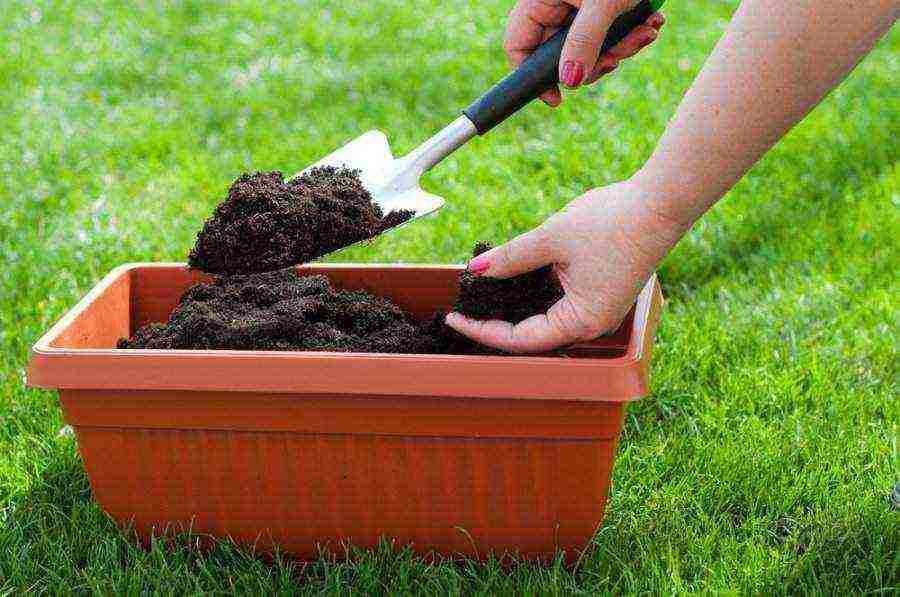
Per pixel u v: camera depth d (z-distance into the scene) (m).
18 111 4.95
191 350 2.02
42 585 2.10
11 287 3.34
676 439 2.52
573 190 4.10
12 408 2.70
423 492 2.05
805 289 3.27
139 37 6.09
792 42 1.58
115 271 2.51
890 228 3.66
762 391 2.71
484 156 4.38
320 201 2.25
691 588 2.03
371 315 2.33
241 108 5.06
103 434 2.06
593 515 2.04
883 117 4.67
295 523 2.12
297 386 1.94
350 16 6.43
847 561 2.08
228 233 2.23
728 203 3.85
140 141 4.61
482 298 2.09
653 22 2.24
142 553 2.10
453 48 5.86
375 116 4.91
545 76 2.20
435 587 2.03
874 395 2.71
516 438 1.97
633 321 2.10
